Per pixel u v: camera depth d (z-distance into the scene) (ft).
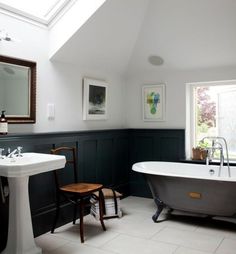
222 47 12.34
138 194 15.53
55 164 8.45
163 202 11.71
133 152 15.64
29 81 10.27
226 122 14.14
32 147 10.03
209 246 9.41
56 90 11.51
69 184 11.46
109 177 14.16
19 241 8.47
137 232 10.57
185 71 14.34
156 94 15.10
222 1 10.35
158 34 12.60
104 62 13.53
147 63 14.55
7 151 9.12
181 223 11.45
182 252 8.99
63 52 11.23
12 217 8.53
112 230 10.76
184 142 14.33
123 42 12.85
